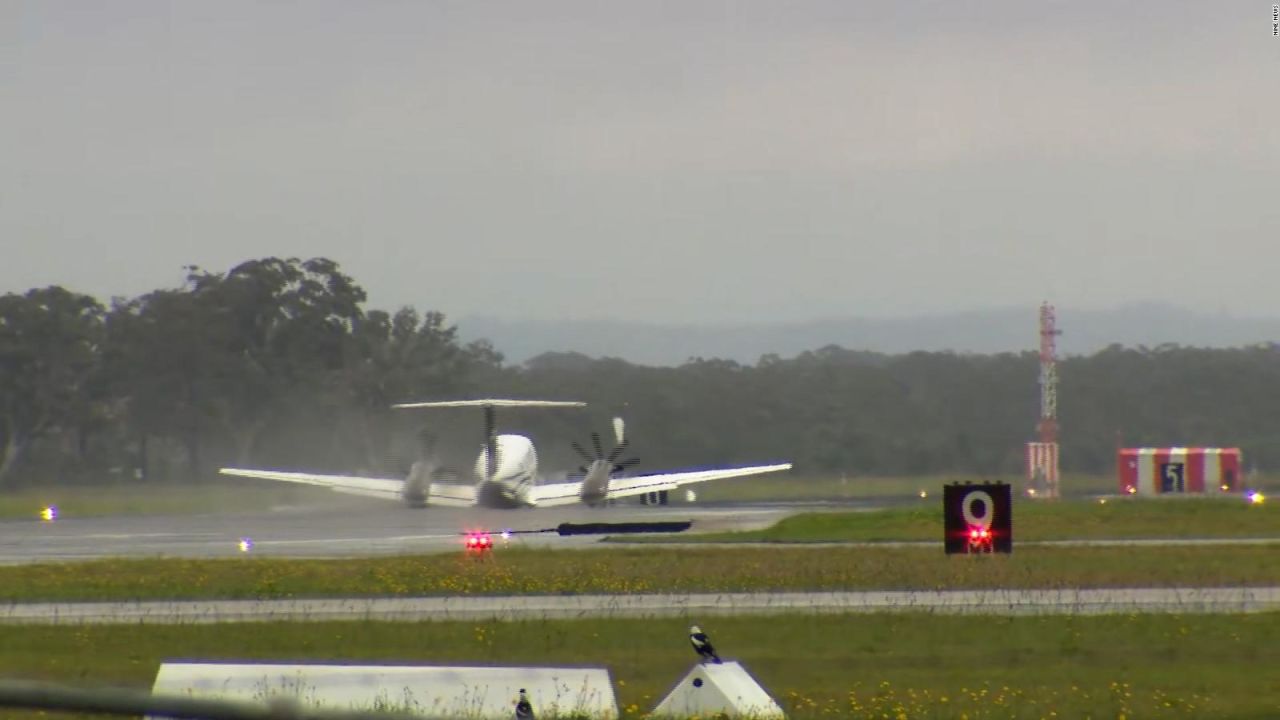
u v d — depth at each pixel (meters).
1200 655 103.56
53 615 128.50
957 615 123.31
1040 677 95.38
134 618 126.38
